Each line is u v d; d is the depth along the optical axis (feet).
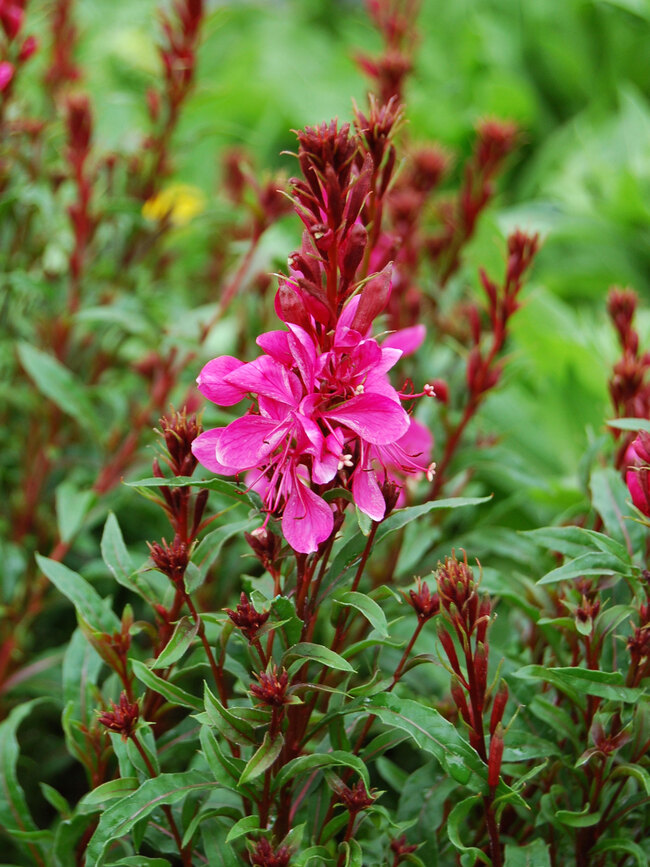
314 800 1.50
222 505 1.75
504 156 1.96
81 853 1.55
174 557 1.41
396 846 1.46
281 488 1.38
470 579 1.40
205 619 1.44
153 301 2.10
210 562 1.49
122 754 1.47
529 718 1.55
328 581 1.44
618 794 1.47
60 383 1.87
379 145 1.49
